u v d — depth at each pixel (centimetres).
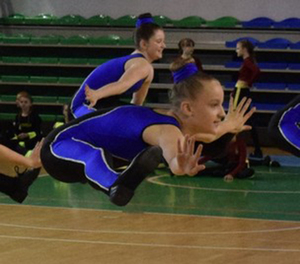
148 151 316
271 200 872
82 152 357
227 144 448
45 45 1648
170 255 596
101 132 362
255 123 1531
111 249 618
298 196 902
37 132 1173
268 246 631
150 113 356
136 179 314
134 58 569
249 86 1192
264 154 1373
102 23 1666
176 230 698
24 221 745
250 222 738
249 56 1195
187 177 1065
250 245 634
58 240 655
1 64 1666
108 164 337
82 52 1653
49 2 1720
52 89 1648
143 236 671
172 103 359
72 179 360
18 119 1173
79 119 372
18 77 1648
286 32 1573
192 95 347
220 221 743
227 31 1596
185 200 869
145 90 583
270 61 1559
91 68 1641
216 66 1554
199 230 698
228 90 1520
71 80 1619
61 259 585
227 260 579
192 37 1609
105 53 1642
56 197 898
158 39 586
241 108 393
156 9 1664
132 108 363
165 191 939
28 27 1705
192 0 1642
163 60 1597
